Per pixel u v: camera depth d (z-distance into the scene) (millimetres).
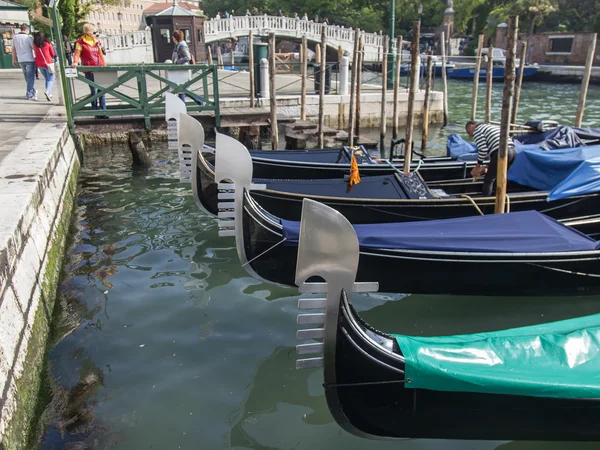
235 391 3736
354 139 10828
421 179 6426
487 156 6238
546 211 6195
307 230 2721
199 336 4391
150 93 12711
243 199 4770
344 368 2971
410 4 41250
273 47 9461
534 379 2803
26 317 3770
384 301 5031
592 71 28562
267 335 4418
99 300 4961
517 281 4762
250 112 10055
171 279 5414
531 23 36344
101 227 6848
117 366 3984
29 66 10656
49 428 3361
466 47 39156
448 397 2928
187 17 16266
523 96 23234
